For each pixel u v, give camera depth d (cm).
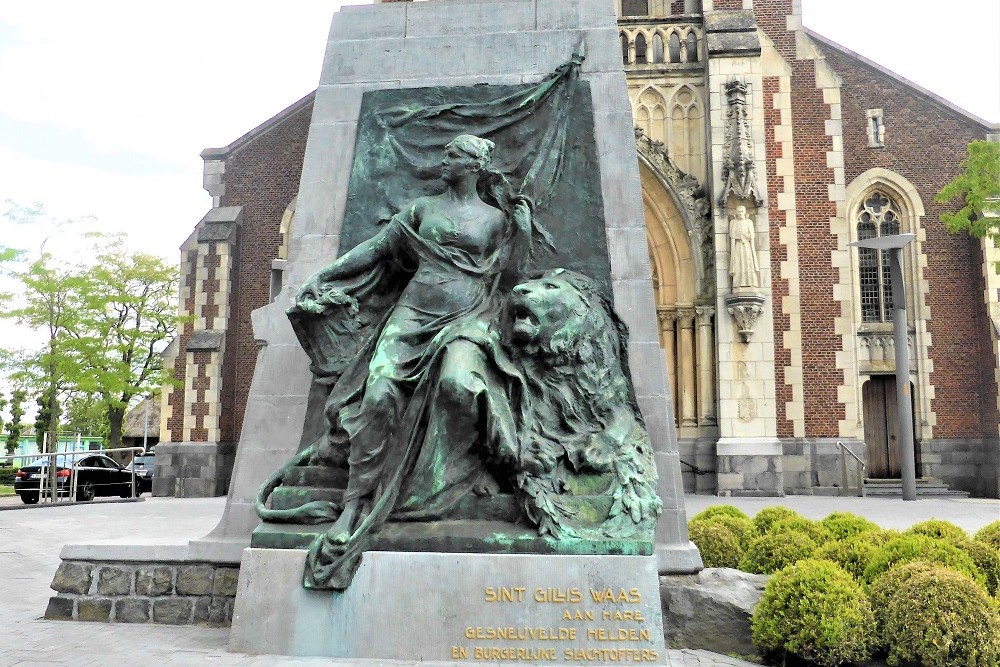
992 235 2138
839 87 2448
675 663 595
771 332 2169
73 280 2739
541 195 716
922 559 641
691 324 2291
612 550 579
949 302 2620
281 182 2811
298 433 707
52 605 722
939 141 2669
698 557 661
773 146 2366
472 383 595
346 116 768
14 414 5384
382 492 605
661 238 2328
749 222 2191
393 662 569
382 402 609
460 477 605
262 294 2772
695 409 2269
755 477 2120
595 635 569
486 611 577
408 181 740
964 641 563
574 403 639
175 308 3356
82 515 1723
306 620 591
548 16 771
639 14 2559
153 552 714
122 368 2908
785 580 610
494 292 669
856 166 2683
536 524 588
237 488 714
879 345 2625
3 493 3136
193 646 618
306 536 608
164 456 2644
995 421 2458
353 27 789
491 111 741
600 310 681
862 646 580
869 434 2644
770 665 608
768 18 2497
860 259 2680
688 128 2358
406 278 695
